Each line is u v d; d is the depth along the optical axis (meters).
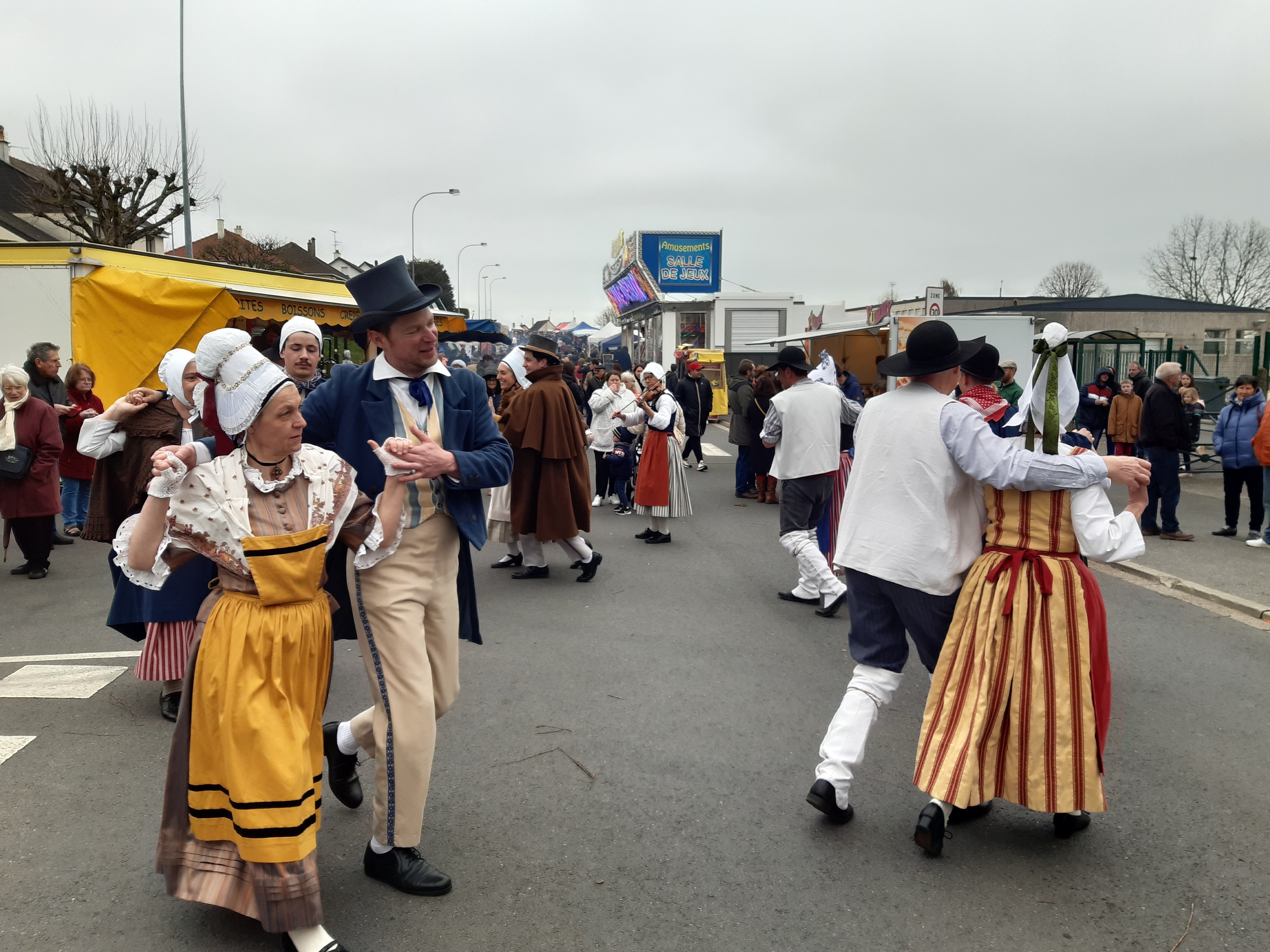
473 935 2.74
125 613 4.27
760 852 3.25
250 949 2.65
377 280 2.97
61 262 10.25
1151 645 5.84
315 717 2.62
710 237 47.00
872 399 3.58
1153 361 19.97
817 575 6.54
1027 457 3.06
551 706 4.68
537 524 7.28
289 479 2.58
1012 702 3.10
